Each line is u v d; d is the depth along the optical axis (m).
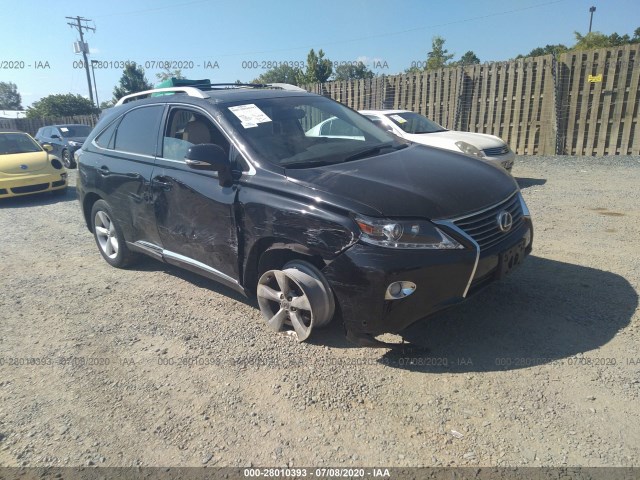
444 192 3.23
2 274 5.58
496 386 2.96
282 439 2.65
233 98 4.28
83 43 38.16
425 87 14.52
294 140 3.97
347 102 16.62
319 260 3.32
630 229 5.80
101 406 3.04
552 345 3.34
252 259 3.70
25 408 3.07
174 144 4.37
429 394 2.94
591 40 37.47
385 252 2.95
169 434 2.75
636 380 2.92
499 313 3.81
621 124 11.77
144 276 5.28
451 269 3.01
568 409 2.71
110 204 5.17
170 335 3.88
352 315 3.12
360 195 3.11
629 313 3.69
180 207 4.20
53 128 17.73
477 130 13.89
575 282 4.30
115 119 5.30
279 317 3.70
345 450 2.55
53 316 4.38
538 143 12.93
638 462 2.33
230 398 3.04
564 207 7.06
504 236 3.38
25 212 9.16
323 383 3.12
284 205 3.35
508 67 12.93
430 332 3.62
